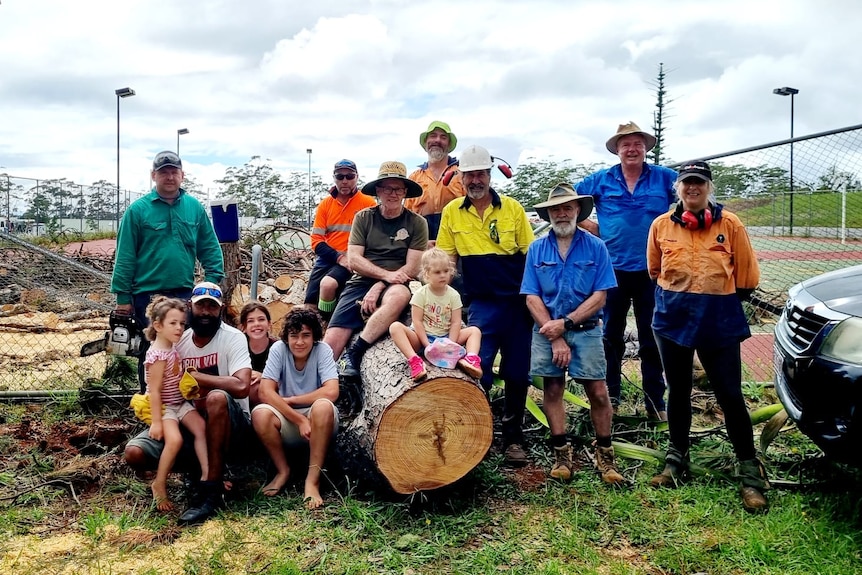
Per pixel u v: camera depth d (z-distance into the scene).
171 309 4.32
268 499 4.36
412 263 5.43
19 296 12.81
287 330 4.50
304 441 4.59
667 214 4.59
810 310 4.15
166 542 3.87
